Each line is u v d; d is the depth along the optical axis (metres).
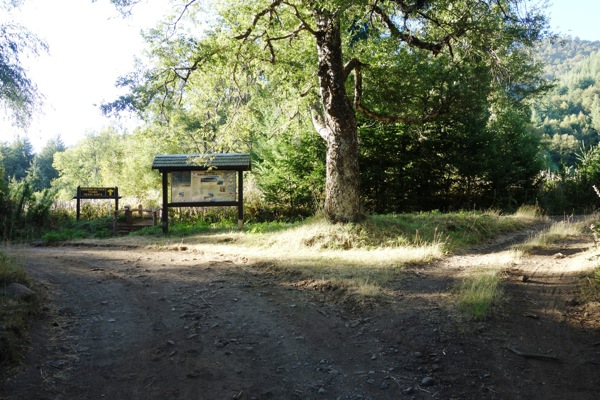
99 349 5.18
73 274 8.55
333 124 12.37
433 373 4.49
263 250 11.20
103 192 19.92
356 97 13.86
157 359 4.95
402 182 20.97
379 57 15.02
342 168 12.24
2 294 5.94
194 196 16.25
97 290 7.42
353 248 10.92
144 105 13.08
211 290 7.42
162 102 13.59
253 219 20.91
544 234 11.94
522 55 17.83
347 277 7.78
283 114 20.11
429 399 4.05
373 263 8.92
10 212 17.66
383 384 4.35
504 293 6.61
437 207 22.27
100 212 21.91
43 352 4.96
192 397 4.20
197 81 14.14
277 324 5.88
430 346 5.04
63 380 4.46
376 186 21.08
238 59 13.44
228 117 15.54
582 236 11.77
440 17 12.16
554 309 5.89
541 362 4.59
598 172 23.14
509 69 16.36
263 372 4.65
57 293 7.08
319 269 8.45
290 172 21.16
